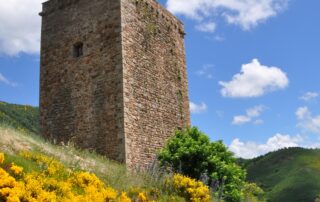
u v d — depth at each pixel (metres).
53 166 10.12
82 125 18.34
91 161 13.55
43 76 20.56
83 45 19.33
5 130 12.94
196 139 18.42
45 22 21.22
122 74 17.48
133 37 18.84
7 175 7.87
